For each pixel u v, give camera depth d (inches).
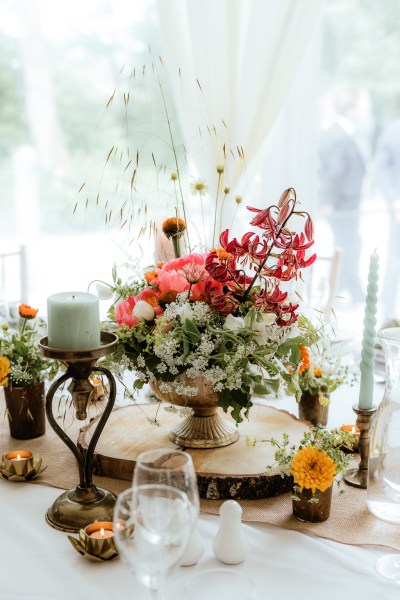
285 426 61.6
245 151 119.6
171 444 57.8
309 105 132.3
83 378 47.0
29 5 258.8
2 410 68.6
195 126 121.0
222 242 52.9
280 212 50.8
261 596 39.3
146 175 216.7
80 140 268.4
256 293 54.0
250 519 48.1
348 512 49.6
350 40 246.2
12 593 39.4
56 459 57.7
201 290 53.7
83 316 45.1
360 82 248.8
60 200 270.5
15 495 51.4
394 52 244.7
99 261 202.5
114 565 42.2
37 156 269.4
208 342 51.3
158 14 119.6
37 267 210.2
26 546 44.3
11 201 270.4
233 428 59.1
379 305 202.4
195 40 118.6
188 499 34.3
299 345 54.6
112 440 58.6
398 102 248.1
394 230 223.8
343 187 233.5
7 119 267.1
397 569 42.0
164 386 52.9
